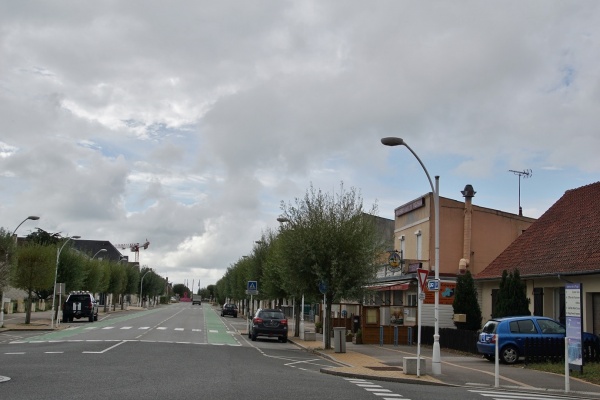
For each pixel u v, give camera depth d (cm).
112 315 7325
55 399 1151
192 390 1324
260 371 1822
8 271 3972
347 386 1543
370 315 3275
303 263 2892
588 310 2377
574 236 2738
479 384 1680
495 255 3678
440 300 3450
